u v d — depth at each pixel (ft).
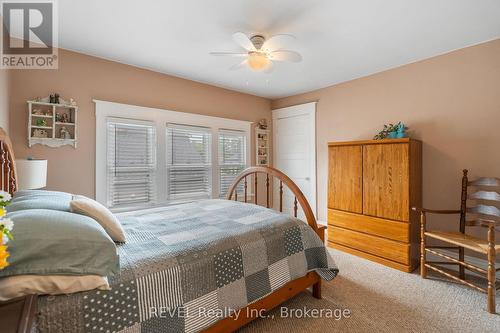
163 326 3.79
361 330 5.53
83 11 6.55
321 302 6.61
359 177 9.80
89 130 9.36
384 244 9.04
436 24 7.18
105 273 3.45
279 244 5.73
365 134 11.44
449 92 9.00
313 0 6.12
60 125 8.82
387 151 9.02
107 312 3.37
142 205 10.70
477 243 6.88
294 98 14.64
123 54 9.27
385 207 9.05
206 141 12.78
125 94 10.17
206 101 12.67
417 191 9.15
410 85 9.99
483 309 6.32
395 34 7.75
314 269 6.31
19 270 3.01
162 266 4.02
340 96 12.41
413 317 5.99
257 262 5.21
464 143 8.67
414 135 9.86
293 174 14.64
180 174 11.87
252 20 6.98
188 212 7.42
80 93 9.14
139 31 7.60
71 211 4.63
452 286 7.50
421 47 8.66
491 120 8.12
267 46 7.14
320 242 6.54
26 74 8.13
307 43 8.34
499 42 7.96
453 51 8.89
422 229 8.09
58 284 3.14
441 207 9.15
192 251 4.49
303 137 14.08
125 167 10.28
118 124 10.07
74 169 9.07
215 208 7.93
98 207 4.88
